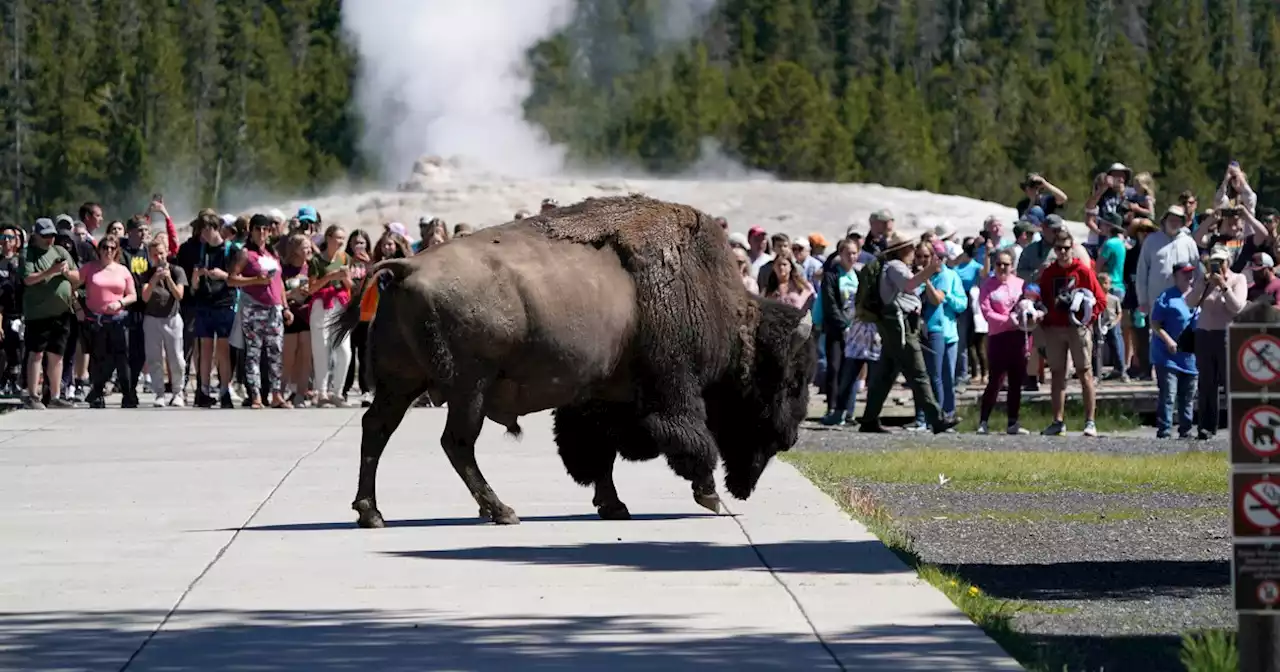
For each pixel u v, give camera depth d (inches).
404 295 783.7
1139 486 1010.1
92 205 1659.7
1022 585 673.0
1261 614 449.4
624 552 729.0
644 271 808.3
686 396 821.2
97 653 539.8
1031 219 1732.3
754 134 7436.0
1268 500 448.5
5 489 954.7
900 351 1386.6
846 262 1508.4
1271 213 1609.3
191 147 7780.5
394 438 1243.2
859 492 935.0
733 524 811.4
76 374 1665.8
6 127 7701.8
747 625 574.9
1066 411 1555.1
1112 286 1753.2
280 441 1214.9
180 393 1556.3
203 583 661.3
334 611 605.3
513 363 788.6
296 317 1536.7
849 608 601.6
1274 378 446.9
